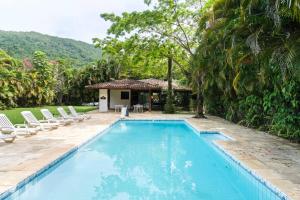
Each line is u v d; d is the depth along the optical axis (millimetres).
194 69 20062
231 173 8219
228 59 11484
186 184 7125
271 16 7598
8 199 5363
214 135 14109
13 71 33250
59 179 7438
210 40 14109
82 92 43594
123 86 28250
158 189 6766
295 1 6465
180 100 32281
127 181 7340
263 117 14617
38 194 6172
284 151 9008
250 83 13750
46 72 39656
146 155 10523
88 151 11117
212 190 6727
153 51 23141
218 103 23062
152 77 39000
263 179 6031
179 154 10711
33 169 6648
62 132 13305
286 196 4992
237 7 9938
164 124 20234
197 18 21203
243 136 12328
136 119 21016
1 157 7883
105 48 23906
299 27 8398
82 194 6277
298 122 10688
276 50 8086
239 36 9438
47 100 39781
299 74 7570
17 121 18406
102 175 7852
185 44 22875
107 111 28750
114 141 13555
